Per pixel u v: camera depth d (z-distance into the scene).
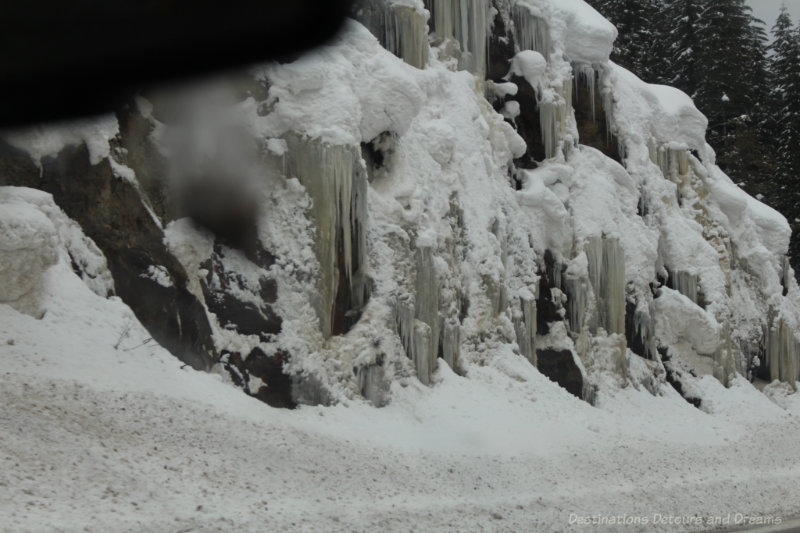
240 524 8.82
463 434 15.59
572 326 21.78
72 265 13.11
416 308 17.22
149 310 13.66
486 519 10.93
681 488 15.02
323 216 15.43
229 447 11.20
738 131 43.38
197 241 14.69
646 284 24.45
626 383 22.39
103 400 10.88
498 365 18.98
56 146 13.56
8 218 11.90
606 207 23.08
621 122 25.58
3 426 9.34
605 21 25.36
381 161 17.97
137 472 9.52
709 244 28.00
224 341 14.19
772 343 29.11
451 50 21.03
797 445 22.31
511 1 23.31
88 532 7.70
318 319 15.22
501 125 21.62
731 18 45.75
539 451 15.89
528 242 21.20
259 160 15.55
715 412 24.30
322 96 16.06
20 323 11.79
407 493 11.89
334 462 12.21
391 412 15.61
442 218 18.53
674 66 47.84
